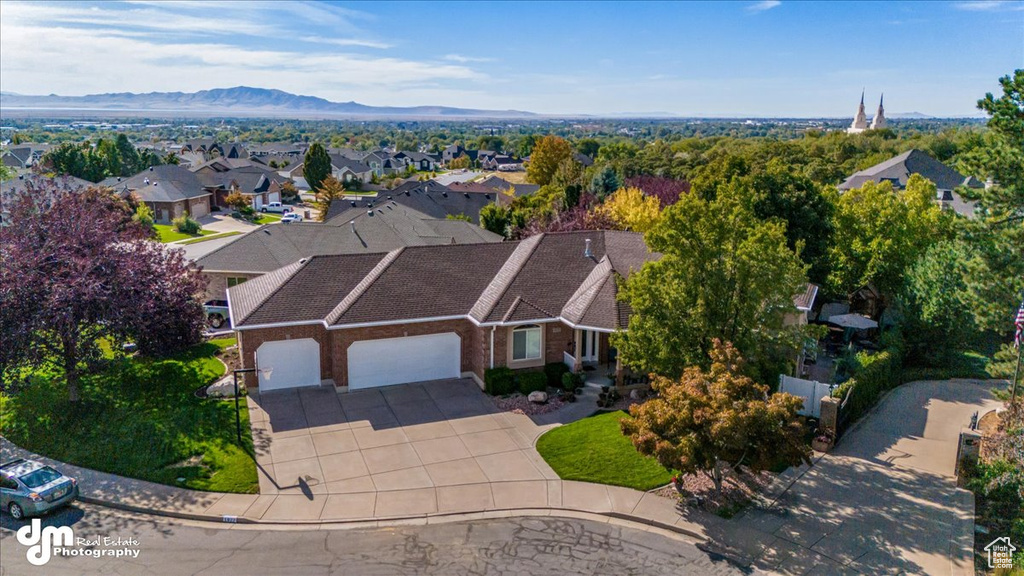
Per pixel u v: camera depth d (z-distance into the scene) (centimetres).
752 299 2050
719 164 4753
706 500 1827
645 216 4081
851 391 2334
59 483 1798
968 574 1509
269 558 1584
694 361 2069
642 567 1545
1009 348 2300
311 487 1908
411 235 4388
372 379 2666
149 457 2070
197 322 2877
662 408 1692
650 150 12512
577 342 2641
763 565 1549
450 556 1592
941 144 10069
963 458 1941
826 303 3788
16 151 13562
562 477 1962
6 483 1789
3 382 2262
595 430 2242
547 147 9788
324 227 4306
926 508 1791
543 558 1584
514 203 6450
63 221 2469
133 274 2447
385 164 15650
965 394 2738
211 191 8938
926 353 3120
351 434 2247
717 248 2084
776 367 2112
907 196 3844
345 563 1564
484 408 2475
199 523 1747
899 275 3478
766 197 3506
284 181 11288
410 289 2764
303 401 2523
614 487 1905
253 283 2983
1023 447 1775
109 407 2422
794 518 1744
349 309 2594
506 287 2772
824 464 2045
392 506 1814
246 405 2475
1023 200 2227
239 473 1977
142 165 12575
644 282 2142
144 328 2448
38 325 2197
